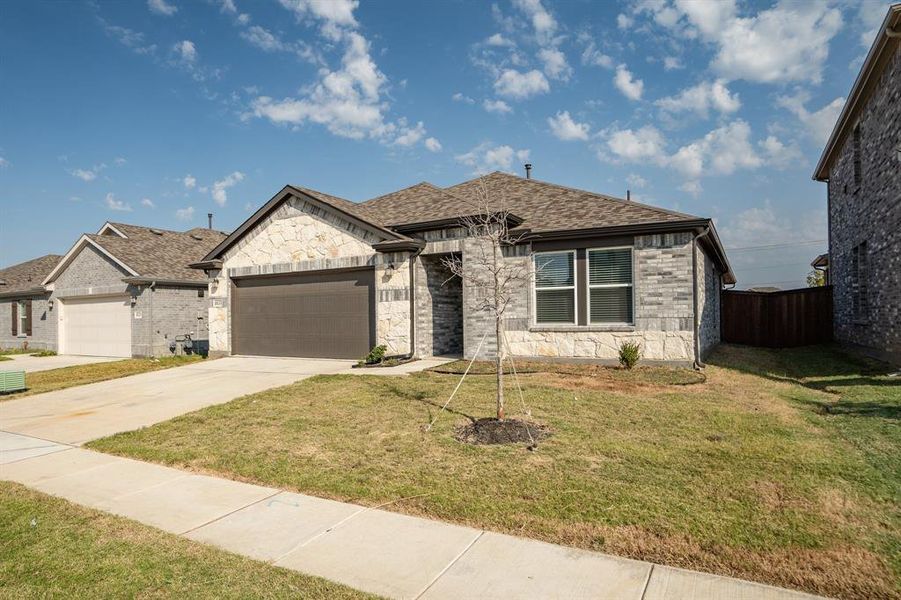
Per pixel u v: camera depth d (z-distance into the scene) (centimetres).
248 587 363
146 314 2114
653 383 1055
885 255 1291
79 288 2366
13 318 2836
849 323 1681
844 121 1595
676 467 562
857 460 571
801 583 348
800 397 916
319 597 348
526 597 342
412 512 485
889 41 1145
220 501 533
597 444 646
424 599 343
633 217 1304
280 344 1723
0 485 602
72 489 585
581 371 1215
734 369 1250
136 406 1048
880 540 399
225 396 1093
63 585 372
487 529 445
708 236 1341
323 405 941
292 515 491
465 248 1436
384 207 1747
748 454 596
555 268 1374
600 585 353
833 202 1936
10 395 1245
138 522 484
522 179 1733
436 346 1567
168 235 2680
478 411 839
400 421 799
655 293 1264
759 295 1873
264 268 1733
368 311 1560
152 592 360
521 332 1398
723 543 400
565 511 465
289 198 1684
